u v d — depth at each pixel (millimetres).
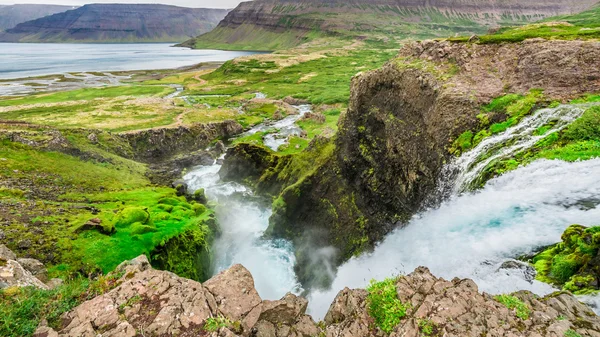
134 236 27750
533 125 21875
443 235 19172
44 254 23656
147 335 10938
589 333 10023
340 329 11945
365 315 12297
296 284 33094
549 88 25047
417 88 31906
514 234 15516
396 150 31984
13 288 12984
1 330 10820
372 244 30891
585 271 12258
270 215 43219
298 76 148625
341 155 39250
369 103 37812
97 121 74000
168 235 28578
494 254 15531
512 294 12227
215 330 11141
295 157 45594
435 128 27250
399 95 34312
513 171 18812
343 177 38125
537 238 14695
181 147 68062
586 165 16828
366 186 34750
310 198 39656
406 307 11867
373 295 12742
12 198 31109
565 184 16438
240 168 52531
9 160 39531
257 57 192000
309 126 77875
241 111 93938
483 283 14375
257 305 12641
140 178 49531
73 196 36375
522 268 13734
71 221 28562
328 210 37656
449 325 10781
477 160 22000
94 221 27781
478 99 26156
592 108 20188
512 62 29266
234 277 13703
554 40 29047
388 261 24156
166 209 35250
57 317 11812
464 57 31547
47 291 13219
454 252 17344
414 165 28875
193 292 12641
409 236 24781
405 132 31594
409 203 28703
